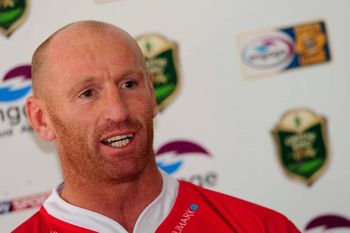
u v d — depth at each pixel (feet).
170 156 19.33
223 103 19.53
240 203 12.87
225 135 19.61
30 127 18.44
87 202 11.67
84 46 11.16
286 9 19.77
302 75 19.98
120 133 10.82
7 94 18.20
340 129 20.31
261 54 19.65
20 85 18.25
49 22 18.29
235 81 19.57
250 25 19.56
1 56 18.10
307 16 19.93
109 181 11.28
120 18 18.75
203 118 19.45
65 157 11.60
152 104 11.50
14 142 18.37
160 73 19.13
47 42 11.75
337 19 20.12
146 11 18.92
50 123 11.73
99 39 11.23
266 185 19.94
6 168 18.35
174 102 19.26
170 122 19.29
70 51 11.19
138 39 18.89
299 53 19.93
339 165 20.38
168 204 12.21
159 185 12.13
